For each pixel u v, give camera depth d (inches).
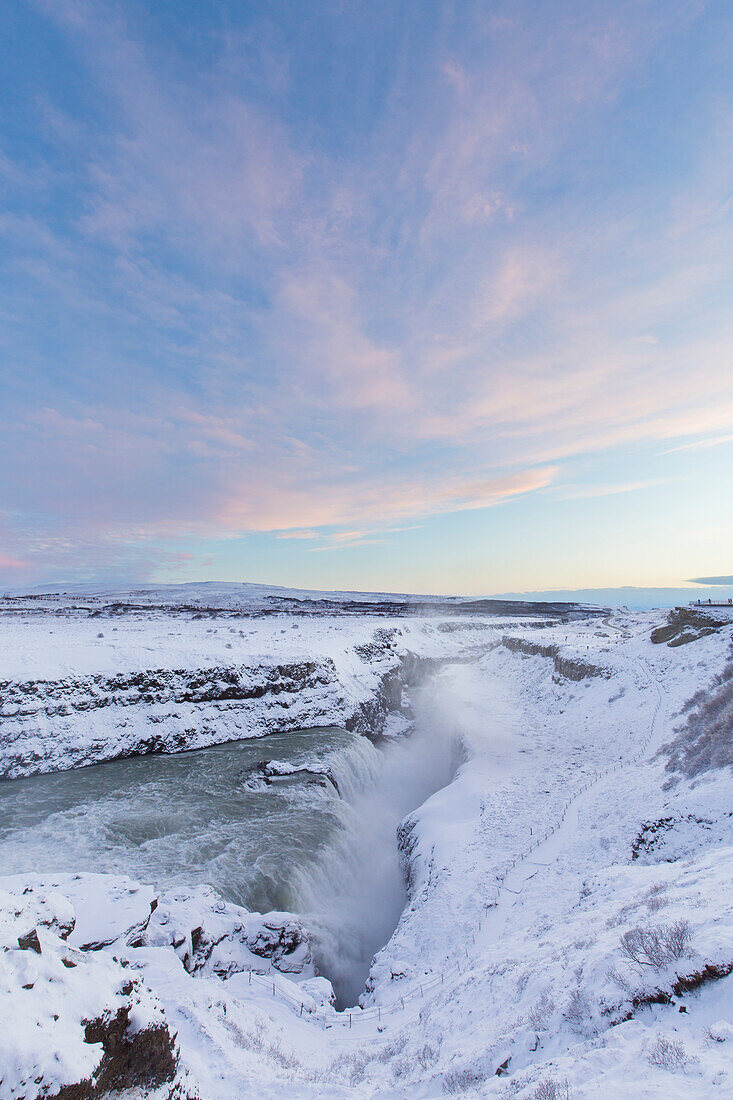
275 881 815.1
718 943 259.4
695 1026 226.2
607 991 278.2
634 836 687.1
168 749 1310.3
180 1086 232.2
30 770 1087.0
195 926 575.2
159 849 857.5
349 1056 417.1
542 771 1218.6
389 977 628.1
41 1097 167.9
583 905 529.0
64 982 207.9
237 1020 413.7
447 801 1113.4
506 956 470.3
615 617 5442.9
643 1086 190.2
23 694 1162.0
